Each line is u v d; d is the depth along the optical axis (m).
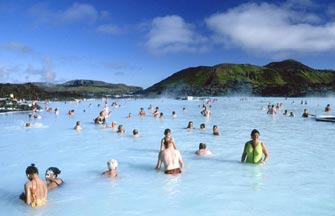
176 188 8.20
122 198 7.50
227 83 173.50
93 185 8.52
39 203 7.10
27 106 41.28
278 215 6.38
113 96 110.31
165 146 10.16
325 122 24.72
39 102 67.50
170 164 9.73
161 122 25.56
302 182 8.60
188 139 16.30
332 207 6.80
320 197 7.41
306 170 9.87
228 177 9.16
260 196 7.52
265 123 24.14
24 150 13.52
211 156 12.02
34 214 6.62
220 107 48.84
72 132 19.38
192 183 8.61
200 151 12.39
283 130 19.78
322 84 119.75
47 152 13.08
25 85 75.44
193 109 44.09
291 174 9.41
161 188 8.22
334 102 65.50
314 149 13.30
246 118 28.61
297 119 27.34
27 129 20.95
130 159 11.68
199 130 20.00
